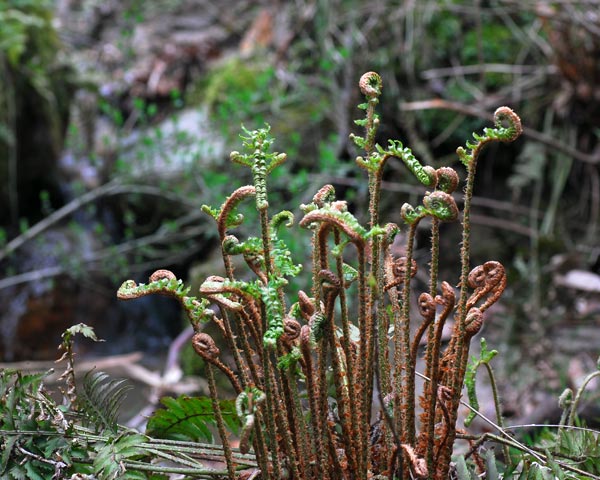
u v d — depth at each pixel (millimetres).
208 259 4188
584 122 4363
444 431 1038
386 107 4559
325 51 4711
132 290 938
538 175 4262
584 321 3420
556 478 1095
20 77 4684
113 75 5277
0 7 4809
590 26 4168
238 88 4840
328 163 3727
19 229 4781
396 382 1047
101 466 1099
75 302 4484
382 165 992
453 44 4715
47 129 4820
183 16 5773
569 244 4188
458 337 1017
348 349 1007
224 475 1114
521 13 4664
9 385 1177
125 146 4645
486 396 2689
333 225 952
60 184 4867
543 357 3051
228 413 1298
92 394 1208
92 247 4605
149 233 4578
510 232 4332
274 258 988
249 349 1010
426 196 965
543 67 4445
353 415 1015
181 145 4219
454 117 4477
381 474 1055
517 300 3436
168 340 4598
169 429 1329
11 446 1119
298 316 1066
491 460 1148
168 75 5246
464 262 1024
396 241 3395
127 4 5934
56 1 6195
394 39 4719
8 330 4336
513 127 961
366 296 1005
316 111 4387
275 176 3697
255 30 5395
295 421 1012
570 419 1345
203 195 4012
